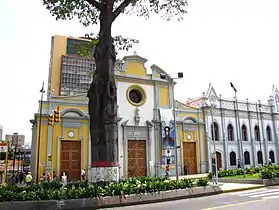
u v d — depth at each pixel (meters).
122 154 30.27
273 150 41.41
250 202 11.15
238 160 37.44
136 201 11.71
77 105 29.45
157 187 12.68
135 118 31.94
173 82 35.38
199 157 35.03
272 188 16.83
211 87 38.47
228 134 38.25
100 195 11.22
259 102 42.25
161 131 32.88
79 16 14.80
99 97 12.79
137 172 30.81
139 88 33.25
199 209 9.83
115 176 12.31
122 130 30.94
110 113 12.77
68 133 28.48
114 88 13.16
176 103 35.28
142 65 34.03
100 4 13.36
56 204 10.45
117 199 11.38
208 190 14.34
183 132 34.75
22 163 47.75
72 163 28.12
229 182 21.11
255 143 39.84
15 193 10.66
